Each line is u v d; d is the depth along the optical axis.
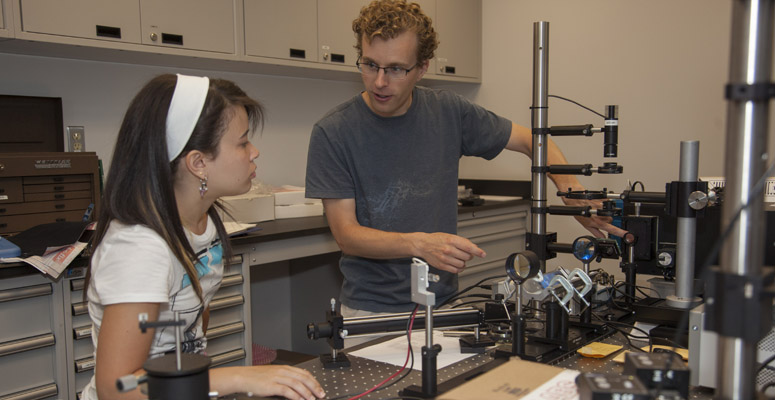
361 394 0.98
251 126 1.19
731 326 0.61
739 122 0.60
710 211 1.35
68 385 1.88
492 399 0.81
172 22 2.43
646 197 1.28
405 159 1.68
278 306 3.45
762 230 0.60
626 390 0.75
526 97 3.70
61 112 2.45
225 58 2.61
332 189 1.64
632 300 1.47
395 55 1.46
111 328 0.93
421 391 0.95
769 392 0.89
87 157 2.10
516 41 3.71
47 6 2.10
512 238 3.58
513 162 3.79
